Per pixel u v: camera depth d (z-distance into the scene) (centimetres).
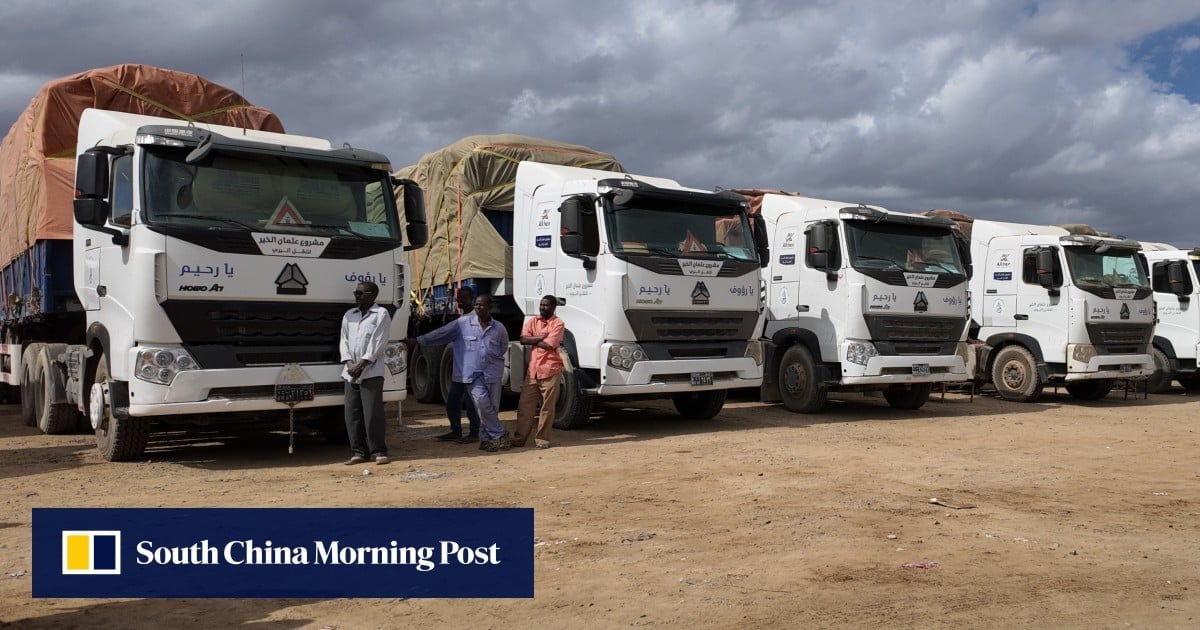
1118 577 572
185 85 1203
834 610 507
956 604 517
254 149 932
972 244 1805
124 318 910
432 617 501
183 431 1134
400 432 1236
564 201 1192
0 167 1354
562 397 1252
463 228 1384
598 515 732
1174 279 1911
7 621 494
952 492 838
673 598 528
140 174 889
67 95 1145
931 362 1437
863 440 1177
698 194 1254
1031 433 1268
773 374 1529
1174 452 1100
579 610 509
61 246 1109
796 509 758
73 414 1206
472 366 1074
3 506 763
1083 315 1636
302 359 955
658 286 1200
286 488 838
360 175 1001
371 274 984
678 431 1266
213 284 895
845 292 1404
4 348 1409
